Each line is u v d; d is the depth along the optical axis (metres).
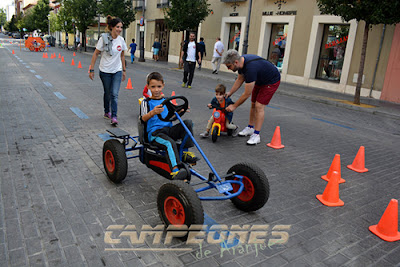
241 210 3.52
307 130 7.57
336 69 14.80
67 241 2.79
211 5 20.98
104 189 3.79
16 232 2.88
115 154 3.78
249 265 2.64
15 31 107.88
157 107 3.33
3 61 19.20
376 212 3.73
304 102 11.79
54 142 5.31
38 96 9.00
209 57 21.61
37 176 4.02
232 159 5.14
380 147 6.57
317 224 3.37
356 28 13.28
